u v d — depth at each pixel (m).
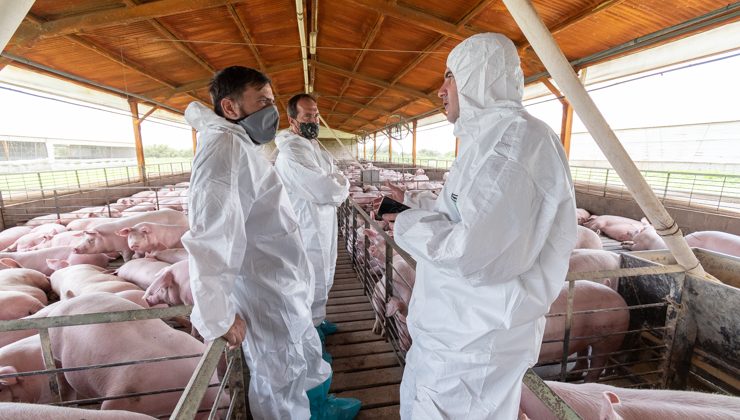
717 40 3.49
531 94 6.75
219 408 1.42
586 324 1.88
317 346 1.58
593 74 5.17
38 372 1.12
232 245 0.98
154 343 1.46
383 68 8.07
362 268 3.45
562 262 0.85
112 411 1.02
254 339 1.28
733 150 6.66
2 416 0.92
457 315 0.94
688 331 1.71
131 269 2.76
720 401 1.24
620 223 4.67
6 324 1.05
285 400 1.34
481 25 4.80
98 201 6.74
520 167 0.76
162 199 5.89
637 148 8.73
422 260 0.99
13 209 5.11
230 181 1.00
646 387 1.90
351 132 24.20
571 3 3.79
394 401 1.83
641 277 1.96
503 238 0.76
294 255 1.32
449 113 1.04
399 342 2.17
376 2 4.67
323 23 6.28
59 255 3.42
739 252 2.84
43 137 10.32
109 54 5.39
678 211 4.38
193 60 6.54
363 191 6.41
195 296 0.91
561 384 1.33
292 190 2.17
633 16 3.78
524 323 0.88
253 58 7.40
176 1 4.06
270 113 1.17
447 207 1.00
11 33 0.84
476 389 0.93
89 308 1.62
